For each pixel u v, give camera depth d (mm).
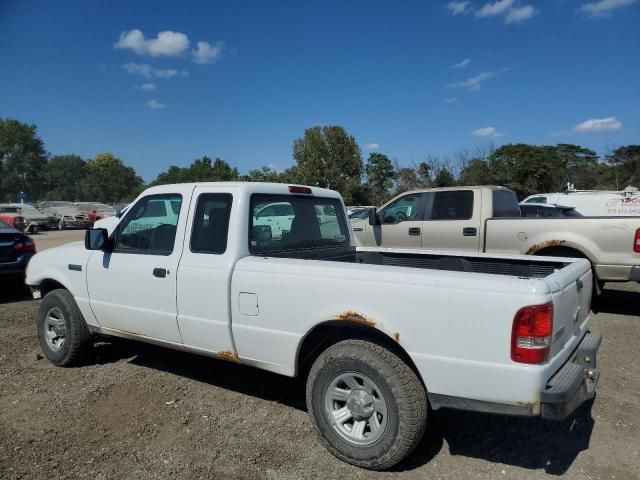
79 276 5055
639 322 7172
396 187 48375
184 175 61062
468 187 8586
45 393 4648
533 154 52906
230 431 3918
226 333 4004
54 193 102938
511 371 2928
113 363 5477
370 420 3396
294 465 3441
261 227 4258
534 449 3652
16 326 7031
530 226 7734
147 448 3658
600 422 4059
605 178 59188
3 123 78062
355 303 3381
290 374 3734
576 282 3553
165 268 4320
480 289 3010
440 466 3432
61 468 3398
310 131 44938
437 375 3139
